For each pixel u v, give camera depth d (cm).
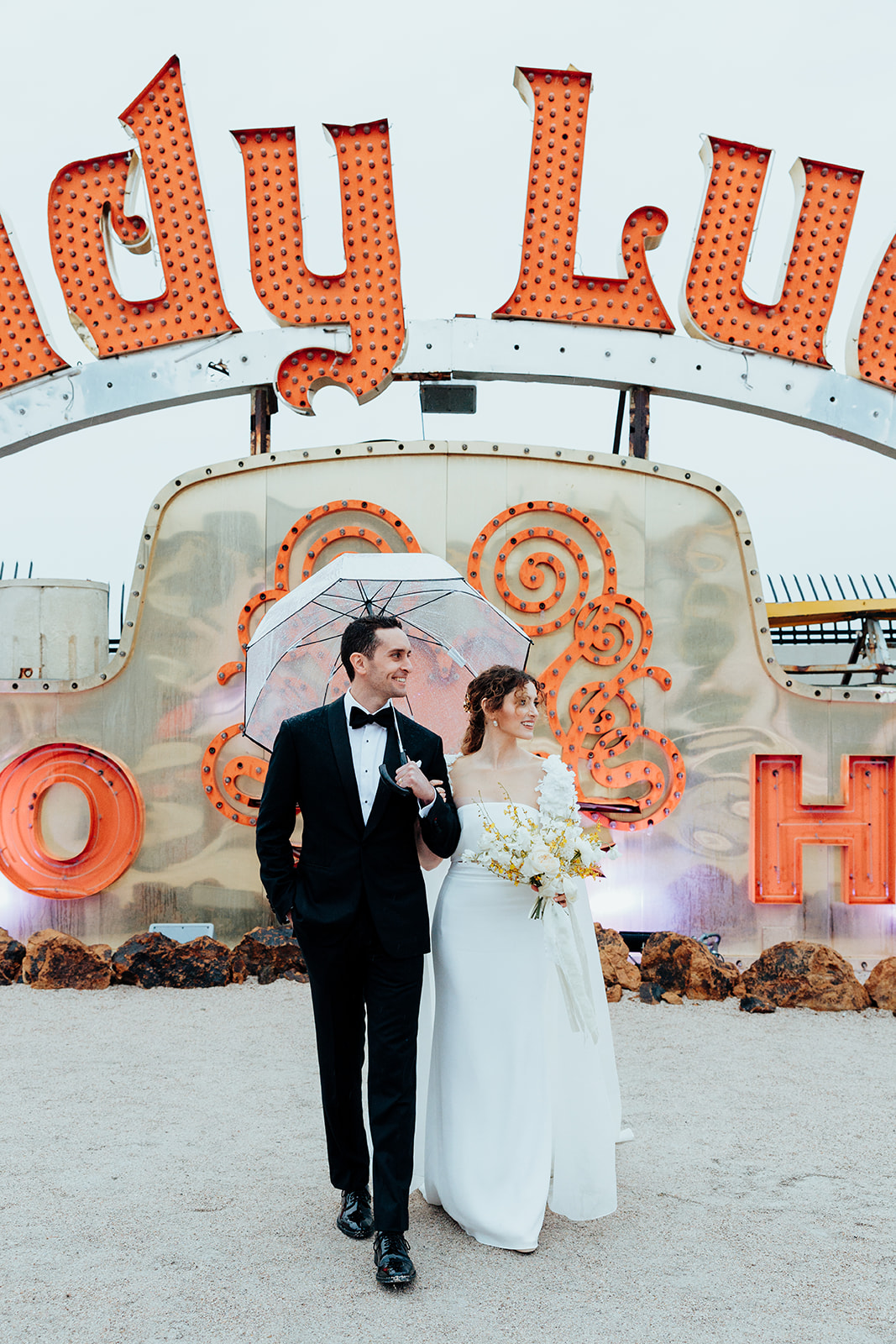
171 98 875
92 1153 400
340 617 582
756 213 866
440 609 584
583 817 796
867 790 812
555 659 814
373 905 318
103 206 877
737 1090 495
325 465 825
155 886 797
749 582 823
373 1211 330
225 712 807
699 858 801
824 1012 667
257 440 869
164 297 875
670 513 829
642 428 872
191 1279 296
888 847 807
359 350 854
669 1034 605
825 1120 451
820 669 970
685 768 807
